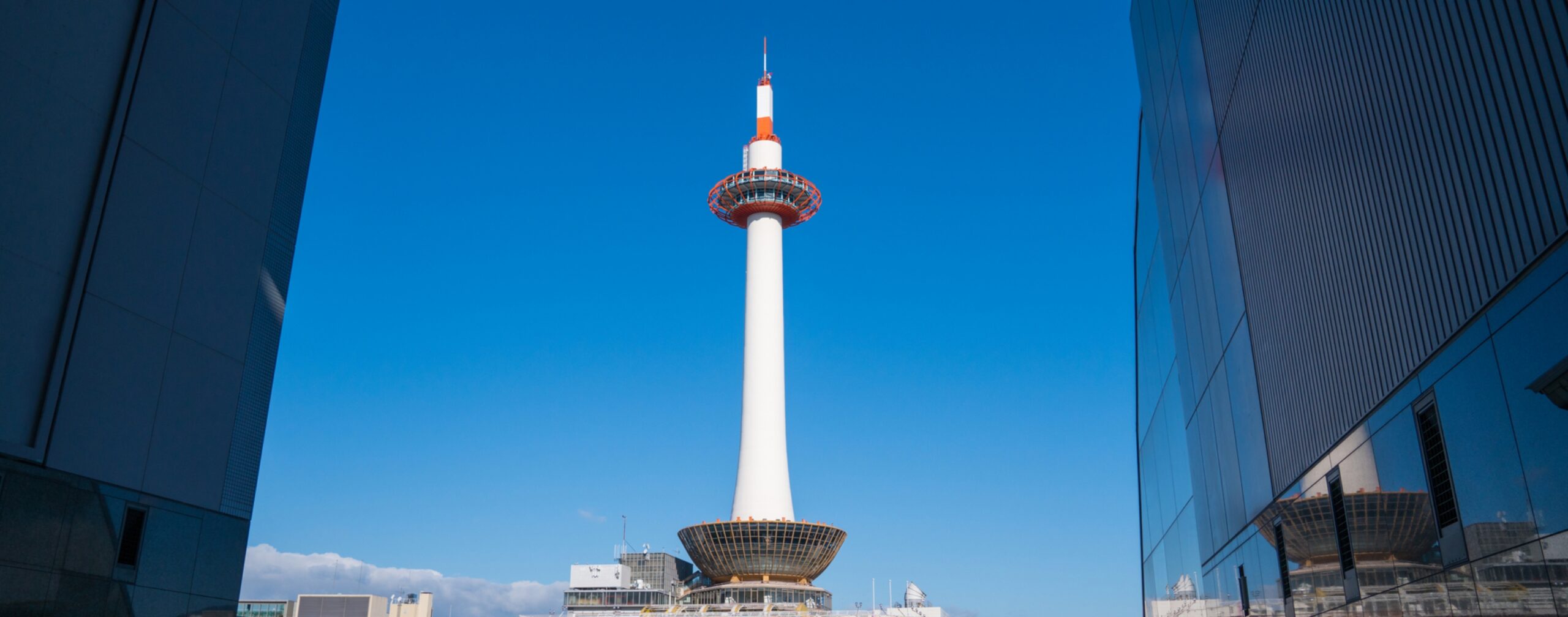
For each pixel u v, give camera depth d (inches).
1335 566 903.7
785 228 7859.3
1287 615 1057.5
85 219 960.3
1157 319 1868.8
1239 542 1262.3
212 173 1120.2
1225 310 1263.5
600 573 7194.9
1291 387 1005.8
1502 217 583.8
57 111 941.2
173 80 1075.3
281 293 1237.7
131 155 1013.8
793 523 7130.9
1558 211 526.0
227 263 1136.2
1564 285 519.2
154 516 1005.8
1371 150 764.0
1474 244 618.8
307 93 1306.6
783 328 7509.8
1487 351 607.8
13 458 866.8
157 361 1024.9
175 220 1062.4
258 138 1202.0
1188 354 1541.6
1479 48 599.5
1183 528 1694.1
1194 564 1598.2
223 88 1147.9
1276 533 1088.2
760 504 7170.3
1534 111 545.0
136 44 1029.8
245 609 6545.3
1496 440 602.2
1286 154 964.0
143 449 999.0
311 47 1323.8
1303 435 979.3
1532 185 549.6
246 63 1190.9
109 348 969.5
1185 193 1464.1
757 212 7613.2
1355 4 780.0
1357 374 824.9
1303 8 898.7
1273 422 1079.6
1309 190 906.1
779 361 7411.4
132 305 999.6
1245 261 1146.7
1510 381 581.9
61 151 941.8
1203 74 1300.4
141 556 984.9
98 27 992.9
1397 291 736.3
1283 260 1002.1
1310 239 913.5
